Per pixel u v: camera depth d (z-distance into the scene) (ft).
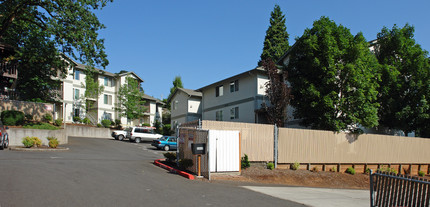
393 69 77.25
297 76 70.28
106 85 167.63
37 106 93.76
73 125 132.26
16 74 93.50
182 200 26.94
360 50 63.52
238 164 47.29
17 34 97.09
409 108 77.87
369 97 64.28
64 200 24.17
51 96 121.49
